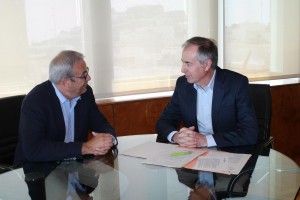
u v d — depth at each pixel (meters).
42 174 1.46
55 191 1.29
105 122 2.07
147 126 3.00
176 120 2.14
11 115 1.88
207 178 1.33
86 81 1.81
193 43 1.93
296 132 3.58
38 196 1.26
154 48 3.08
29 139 1.66
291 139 3.57
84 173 1.45
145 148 1.72
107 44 2.93
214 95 2.00
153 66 3.10
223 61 3.36
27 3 2.66
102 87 2.97
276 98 3.42
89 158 1.62
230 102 1.98
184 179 1.33
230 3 3.31
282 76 3.62
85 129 2.01
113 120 2.88
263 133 2.02
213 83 2.02
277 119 3.47
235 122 2.01
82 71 1.77
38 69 2.76
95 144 1.65
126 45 2.99
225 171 1.38
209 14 3.24
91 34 2.87
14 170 1.54
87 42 2.87
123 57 2.99
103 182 1.35
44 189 1.32
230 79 2.01
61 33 2.79
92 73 2.92
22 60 2.70
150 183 1.32
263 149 1.69
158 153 1.63
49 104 1.80
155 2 3.03
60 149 1.62
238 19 3.36
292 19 3.57
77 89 1.80
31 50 2.72
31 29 2.69
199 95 2.08
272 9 3.48
